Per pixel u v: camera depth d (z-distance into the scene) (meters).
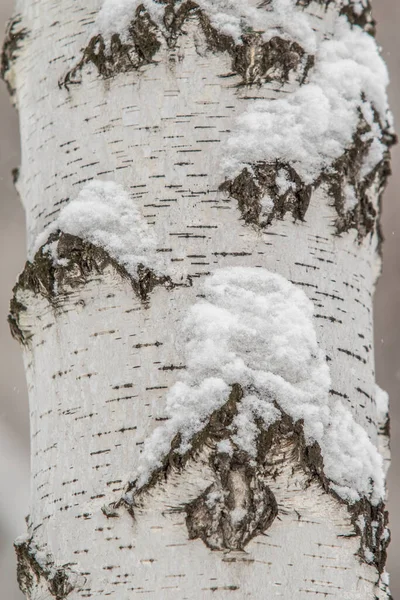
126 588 2.49
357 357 2.58
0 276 5.02
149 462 2.50
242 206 2.56
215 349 2.52
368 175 2.63
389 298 4.88
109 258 2.55
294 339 2.53
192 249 2.55
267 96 2.60
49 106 2.65
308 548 2.50
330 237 2.59
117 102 2.61
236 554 2.49
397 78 4.94
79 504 2.52
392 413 4.87
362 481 2.53
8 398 5.04
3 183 5.02
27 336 2.60
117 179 2.59
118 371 2.54
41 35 2.68
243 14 2.61
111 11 2.63
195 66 2.60
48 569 2.52
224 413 2.49
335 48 2.64
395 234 4.87
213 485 2.49
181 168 2.57
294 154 2.59
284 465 2.50
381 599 2.53
